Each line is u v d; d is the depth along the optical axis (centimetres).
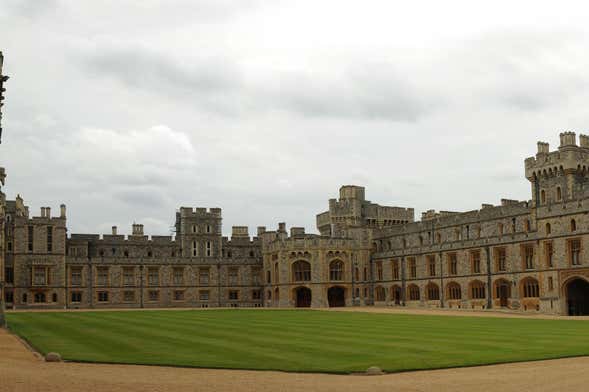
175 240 11881
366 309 8881
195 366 2542
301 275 10631
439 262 9669
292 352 2980
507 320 5616
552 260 7800
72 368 2436
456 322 5275
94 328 4569
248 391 1931
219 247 11688
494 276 8725
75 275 10575
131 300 10869
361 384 2097
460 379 2197
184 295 11188
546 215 7919
